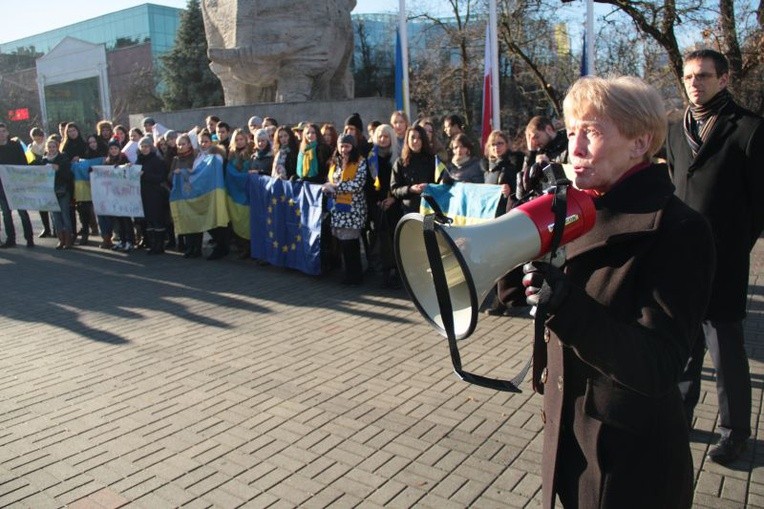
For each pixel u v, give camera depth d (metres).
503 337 5.67
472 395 4.44
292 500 3.23
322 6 13.05
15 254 10.23
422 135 6.90
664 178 1.62
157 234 9.87
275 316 6.49
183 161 9.57
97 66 58.22
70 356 5.47
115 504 3.23
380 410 4.24
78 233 11.88
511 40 20.09
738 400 3.37
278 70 13.17
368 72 39.88
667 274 1.50
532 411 4.17
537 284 1.47
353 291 7.43
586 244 1.62
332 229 7.66
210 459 3.66
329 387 4.65
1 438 3.98
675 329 1.46
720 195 3.29
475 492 3.26
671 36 15.41
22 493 3.35
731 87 14.16
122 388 4.73
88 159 11.05
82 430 4.07
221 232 9.44
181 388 4.70
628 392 1.60
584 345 1.39
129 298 7.34
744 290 3.35
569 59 21.84
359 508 3.14
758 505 3.09
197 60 33.69
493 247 1.46
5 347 5.75
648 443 1.60
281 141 8.63
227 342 5.72
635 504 1.60
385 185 7.66
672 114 4.59
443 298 1.44
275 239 8.49
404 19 11.90
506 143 6.48
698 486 3.26
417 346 5.49
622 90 1.57
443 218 1.57
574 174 1.67
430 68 27.58
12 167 10.61
